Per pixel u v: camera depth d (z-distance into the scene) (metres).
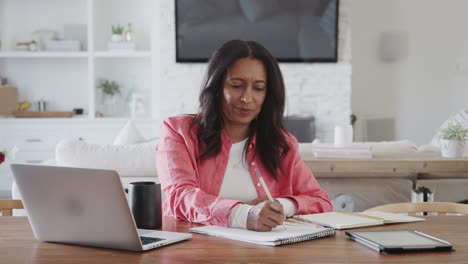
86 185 1.13
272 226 1.30
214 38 5.75
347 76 5.79
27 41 6.09
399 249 1.13
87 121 5.73
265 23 5.75
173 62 5.79
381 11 6.19
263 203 1.33
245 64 1.56
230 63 1.57
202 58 5.76
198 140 1.64
